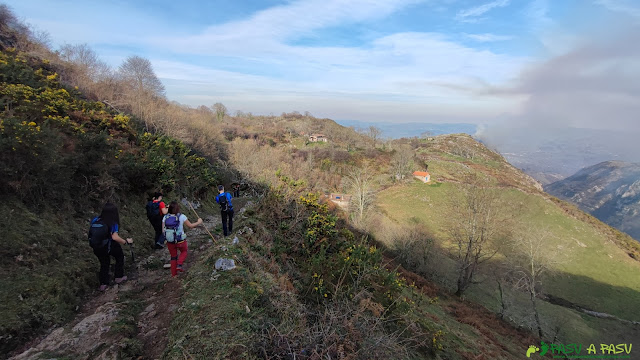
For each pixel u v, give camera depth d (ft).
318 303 18.92
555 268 107.34
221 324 13.25
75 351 12.28
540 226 157.07
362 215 115.75
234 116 422.41
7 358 11.51
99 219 17.79
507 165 326.44
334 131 392.06
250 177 78.18
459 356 31.32
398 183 205.98
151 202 26.30
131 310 16.05
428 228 127.24
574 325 81.46
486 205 83.10
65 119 32.24
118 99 77.41
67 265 17.93
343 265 23.21
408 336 24.98
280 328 13.47
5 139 19.02
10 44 66.59
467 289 86.07
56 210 21.88
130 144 43.55
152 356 12.71
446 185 199.82
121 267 19.12
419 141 475.31
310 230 28.43
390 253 95.96
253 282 17.34
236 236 23.41
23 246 17.01
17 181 19.33
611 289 116.47
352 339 14.01
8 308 13.17
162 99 112.68
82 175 25.61
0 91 34.14
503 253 93.76
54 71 66.03
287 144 312.50
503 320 70.74
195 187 48.16
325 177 198.18
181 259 20.86
